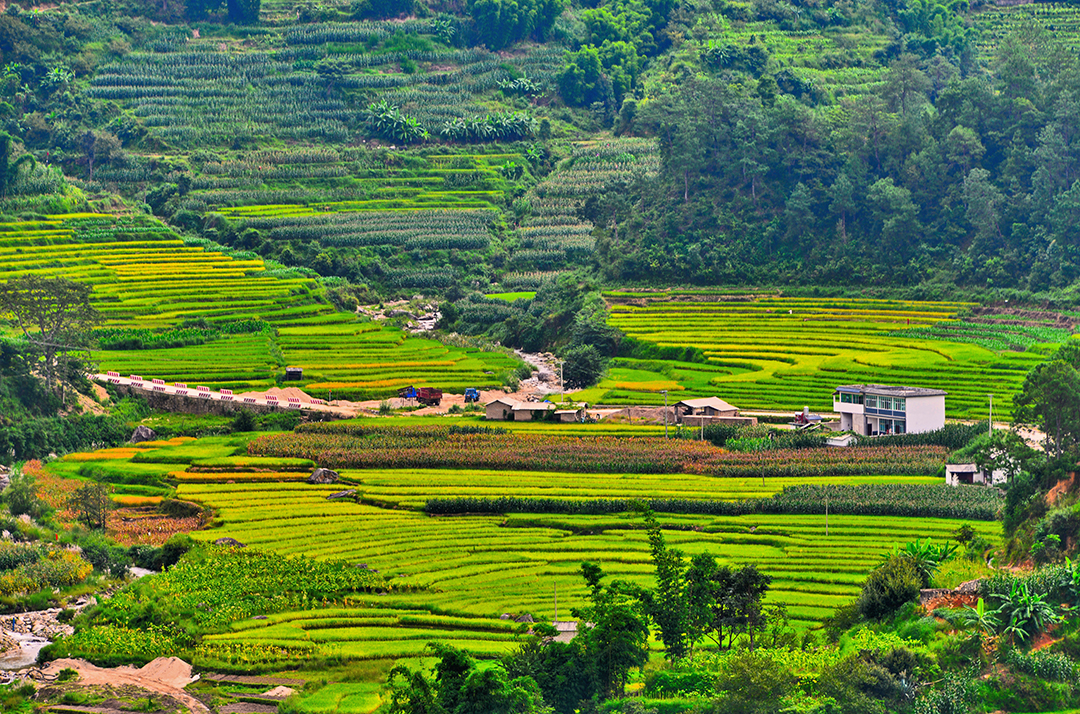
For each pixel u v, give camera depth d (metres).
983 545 147.00
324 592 153.88
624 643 106.69
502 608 147.88
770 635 117.38
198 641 139.38
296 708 118.94
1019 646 104.00
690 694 104.31
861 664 101.62
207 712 120.50
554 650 107.31
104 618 146.00
